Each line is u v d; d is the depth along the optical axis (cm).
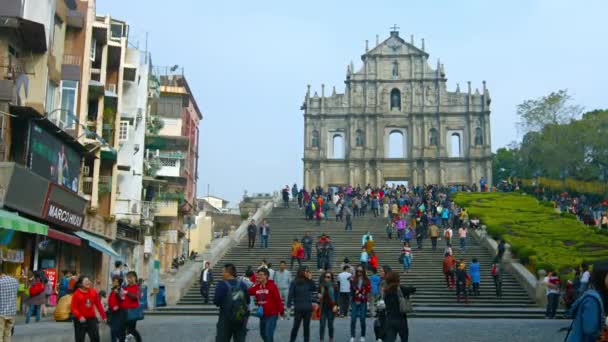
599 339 739
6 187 2331
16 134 2580
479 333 2048
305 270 1708
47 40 2839
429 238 4391
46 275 2572
